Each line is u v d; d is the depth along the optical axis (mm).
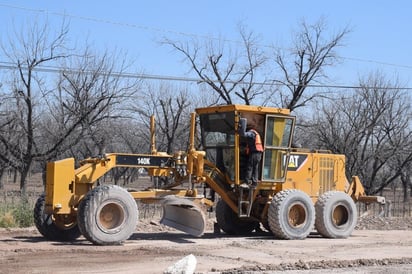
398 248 16516
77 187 15797
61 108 32188
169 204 16375
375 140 41656
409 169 45375
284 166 18312
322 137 40875
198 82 39469
